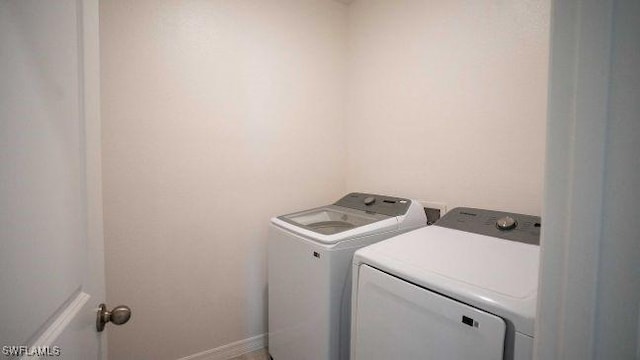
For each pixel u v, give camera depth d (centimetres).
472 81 144
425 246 104
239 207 180
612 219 33
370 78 202
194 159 164
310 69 203
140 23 146
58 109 53
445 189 159
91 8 69
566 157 36
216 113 169
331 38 211
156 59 151
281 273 153
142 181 152
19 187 41
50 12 50
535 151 124
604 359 34
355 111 216
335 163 220
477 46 142
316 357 127
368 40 203
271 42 185
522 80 126
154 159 154
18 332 40
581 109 35
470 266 84
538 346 41
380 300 91
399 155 184
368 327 95
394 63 184
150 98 151
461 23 148
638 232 31
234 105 174
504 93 132
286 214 185
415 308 80
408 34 175
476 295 68
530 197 126
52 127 50
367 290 96
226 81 171
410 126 176
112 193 145
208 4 163
